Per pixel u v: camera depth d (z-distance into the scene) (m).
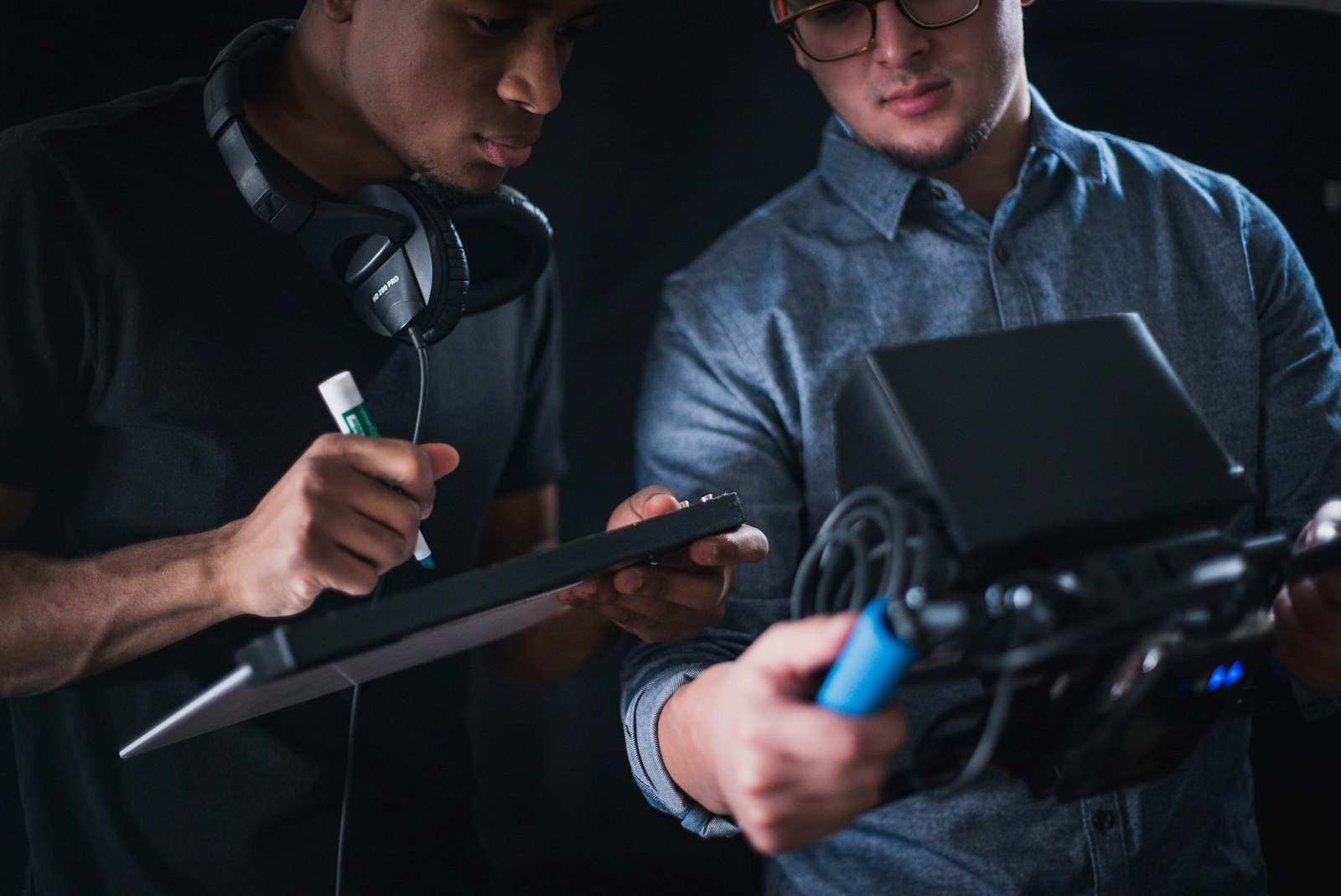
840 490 0.67
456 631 0.74
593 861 2.08
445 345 1.17
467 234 1.08
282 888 1.08
